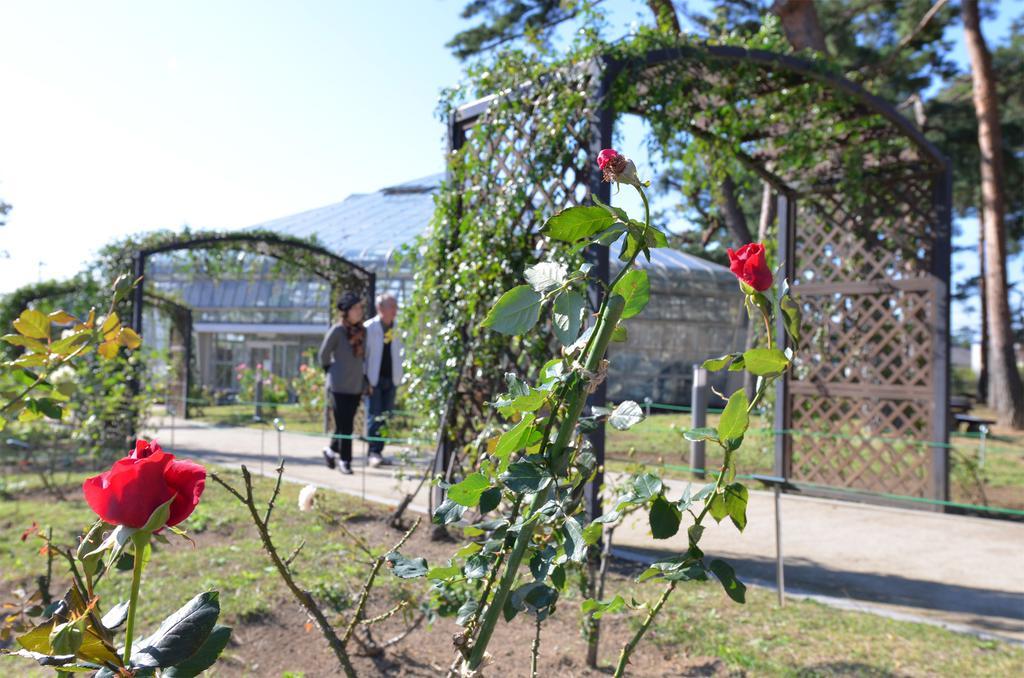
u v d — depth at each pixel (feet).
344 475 26.71
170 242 34.04
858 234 26.09
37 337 5.88
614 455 34.58
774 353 4.44
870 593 14.80
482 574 4.90
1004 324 57.00
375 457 28.96
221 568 14.20
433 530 17.03
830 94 21.89
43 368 6.25
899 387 25.09
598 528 5.10
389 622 11.76
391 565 5.13
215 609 3.26
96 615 3.25
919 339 25.02
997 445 42.88
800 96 21.66
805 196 27.30
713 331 69.36
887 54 64.03
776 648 11.28
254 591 12.64
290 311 83.15
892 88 67.72
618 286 4.48
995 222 56.03
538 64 17.52
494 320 4.37
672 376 67.77
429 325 19.16
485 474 5.04
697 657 10.85
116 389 24.20
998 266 56.65
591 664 10.39
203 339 90.53
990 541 19.90
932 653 11.25
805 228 27.68
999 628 12.83
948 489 23.95
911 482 24.62
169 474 3.01
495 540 4.87
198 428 44.83
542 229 4.34
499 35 52.85
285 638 11.00
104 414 24.09
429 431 19.49
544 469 4.38
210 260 38.47
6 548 15.23
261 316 84.74
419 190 101.19
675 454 35.17
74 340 5.94
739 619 12.53
